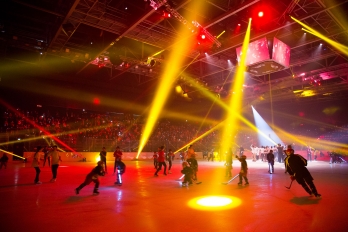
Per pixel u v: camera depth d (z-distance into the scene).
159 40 21.45
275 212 6.47
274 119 45.12
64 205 7.34
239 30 20.67
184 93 36.66
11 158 26.12
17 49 26.23
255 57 19.98
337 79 31.02
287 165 8.86
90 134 32.41
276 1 17.48
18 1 15.96
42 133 28.89
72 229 5.24
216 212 6.50
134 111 37.00
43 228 5.31
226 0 17.00
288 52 20.89
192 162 11.77
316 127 40.91
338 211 6.55
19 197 8.49
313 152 36.16
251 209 6.79
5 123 26.95
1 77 27.09
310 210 6.66
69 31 19.03
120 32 19.59
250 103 38.94
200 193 9.28
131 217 6.09
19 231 5.13
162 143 36.34
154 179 13.48
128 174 15.99
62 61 29.78
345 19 18.06
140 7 18.17
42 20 19.73
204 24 18.45
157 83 37.50
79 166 21.97
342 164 26.38
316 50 24.00
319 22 18.97
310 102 41.31
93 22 18.30
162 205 7.32
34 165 11.63
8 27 21.12
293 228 5.23
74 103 32.16
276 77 31.09
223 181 12.57
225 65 26.98
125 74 35.91
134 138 35.16
